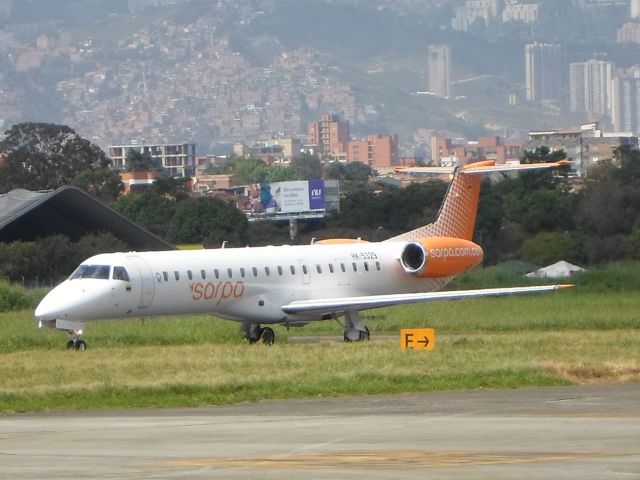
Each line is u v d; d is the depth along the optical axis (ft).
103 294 474.08
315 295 532.73
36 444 251.60
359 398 318.45
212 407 306.96
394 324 593.83
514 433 253.85
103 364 399.85
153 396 324.60
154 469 223.51
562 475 212.64
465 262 581.53
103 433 264.31
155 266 488.44
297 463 226.58
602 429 256.93
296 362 397.60
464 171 599.98
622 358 401.29
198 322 587.27
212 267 502.38
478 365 379.96
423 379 350.23
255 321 517.14
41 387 340.39
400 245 572.10
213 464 227.20
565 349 434.30
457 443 244.01
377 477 213.66
